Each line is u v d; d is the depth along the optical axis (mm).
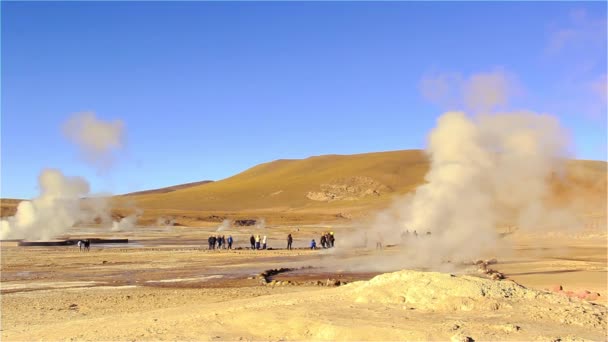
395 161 149500
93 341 10695
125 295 19688
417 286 12781
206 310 13219
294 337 10297
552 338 9547
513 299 12227
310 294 14945
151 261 33688
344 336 10000
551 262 27562
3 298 19359
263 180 161625
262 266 29797
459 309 11641
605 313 11688
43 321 15008
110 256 37438
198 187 179625
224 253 39094
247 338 10352
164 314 13398
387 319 10781
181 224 92625
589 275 22000
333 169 153500
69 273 27844
